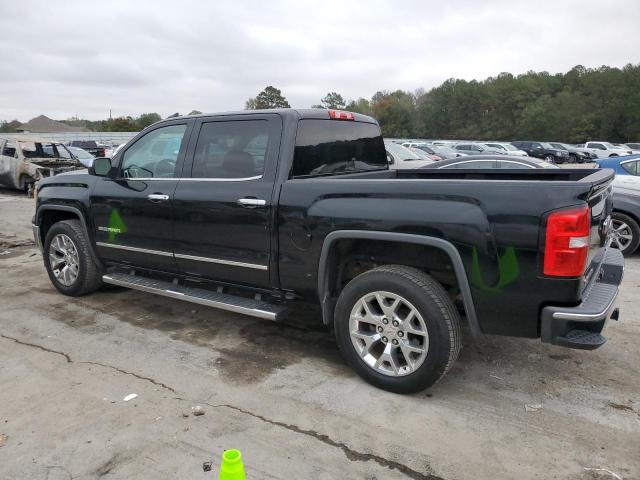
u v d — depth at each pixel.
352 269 3.97
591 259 3.17
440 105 100.44
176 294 4.45
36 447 2.90
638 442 2.95
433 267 3.43
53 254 5.60
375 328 3.55
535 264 2.93
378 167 5.03
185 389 3.56
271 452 2.86
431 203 3.20
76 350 4.21
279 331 4.64
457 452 2.87
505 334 3.19
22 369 3.86
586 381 3.69
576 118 82.19
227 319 4.94
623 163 8.49
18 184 15.38
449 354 3.24
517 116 92.38
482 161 9.45
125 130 82.12
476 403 3.38
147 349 4.23
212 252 4.19
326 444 2.94
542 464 2.76
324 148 4.22
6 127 89.62
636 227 7.50
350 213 3.44
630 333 4.55
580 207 2.83
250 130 4.05
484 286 3.09
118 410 3.28
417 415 3.24
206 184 4.18
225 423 3.14
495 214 3.00
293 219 3.69
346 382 3.67
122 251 4.89
